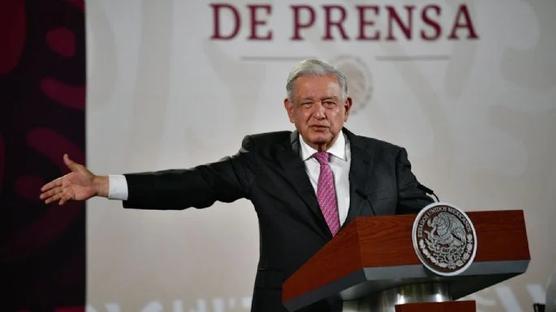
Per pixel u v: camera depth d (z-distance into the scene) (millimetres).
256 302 7910
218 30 14523
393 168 8336
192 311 13992
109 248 13930
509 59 14789
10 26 14133
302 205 7965
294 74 8148
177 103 14359
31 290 13688
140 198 8344
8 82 14016
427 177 14539
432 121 14625
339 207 8102
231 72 14469
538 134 14688
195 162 14297
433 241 5805
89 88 14234
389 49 14664
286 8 14602
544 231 14500
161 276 13992
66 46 14258
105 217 13961
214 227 14164
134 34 14406
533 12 14891
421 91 14641
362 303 6844
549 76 14789
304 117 8023
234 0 14586
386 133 14547
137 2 14461
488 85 14742
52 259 13789
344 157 8422
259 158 8484
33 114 14031
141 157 14203
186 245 14078
